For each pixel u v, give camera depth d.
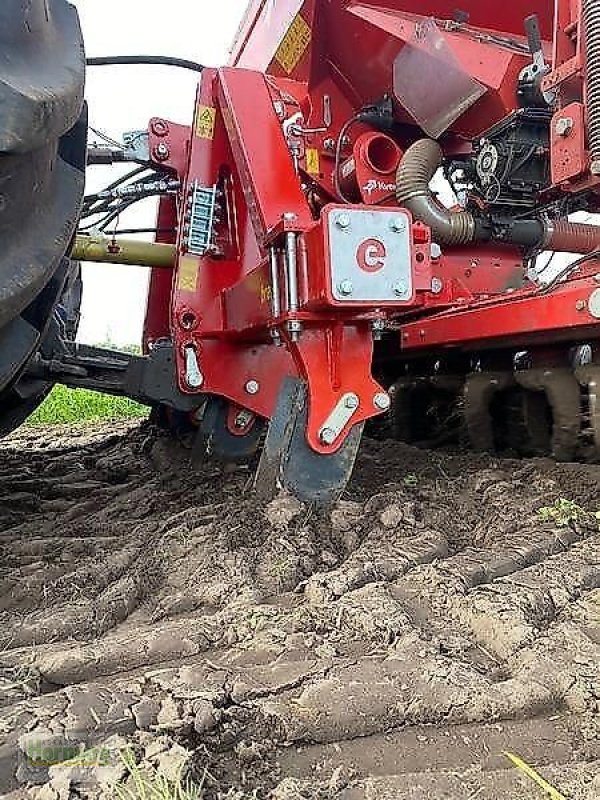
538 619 1.96
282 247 2.67
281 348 3.46
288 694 1.63
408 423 4.70
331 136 4.04
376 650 1.83
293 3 3.88
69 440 6.69
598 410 3.18
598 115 2.86
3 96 1.62
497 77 3.53
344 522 2.63
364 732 1.54
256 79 3.18
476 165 3.78
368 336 2.71
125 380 3.72
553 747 1.49
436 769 1.43
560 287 3.08
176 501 3.27
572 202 3.91
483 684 1.65
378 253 2.46
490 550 2.43
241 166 3.10
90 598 2.22
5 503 3.62
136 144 3.86
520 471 3.27
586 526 2.67
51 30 1.97
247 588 2.18
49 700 1.57
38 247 1.94
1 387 2.15
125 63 3.76
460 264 4.12
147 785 1.28
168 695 1.58
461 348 3.93
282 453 2.71
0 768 1.37
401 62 3.76
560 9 3.08
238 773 1.42
